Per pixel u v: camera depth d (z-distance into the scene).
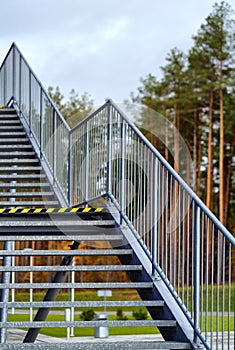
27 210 8.91
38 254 7.73
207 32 45.31
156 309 7.38
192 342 6.61
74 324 6.82
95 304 7.12
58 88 54.75
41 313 9.89
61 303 7.07
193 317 6.68
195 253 6.64
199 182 46.88
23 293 39.03
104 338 16.94
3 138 13.28
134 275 7.92
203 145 46.97
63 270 7.49
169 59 47.44
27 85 13.55
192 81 46.00
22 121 13.83
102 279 44.88
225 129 45.72
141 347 6.58
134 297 40.69
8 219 8.89
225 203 46.12
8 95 15.47
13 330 17.30
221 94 45.41
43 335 17.22
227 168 46.50
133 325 6.88
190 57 46.03
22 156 12.66
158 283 7.47
